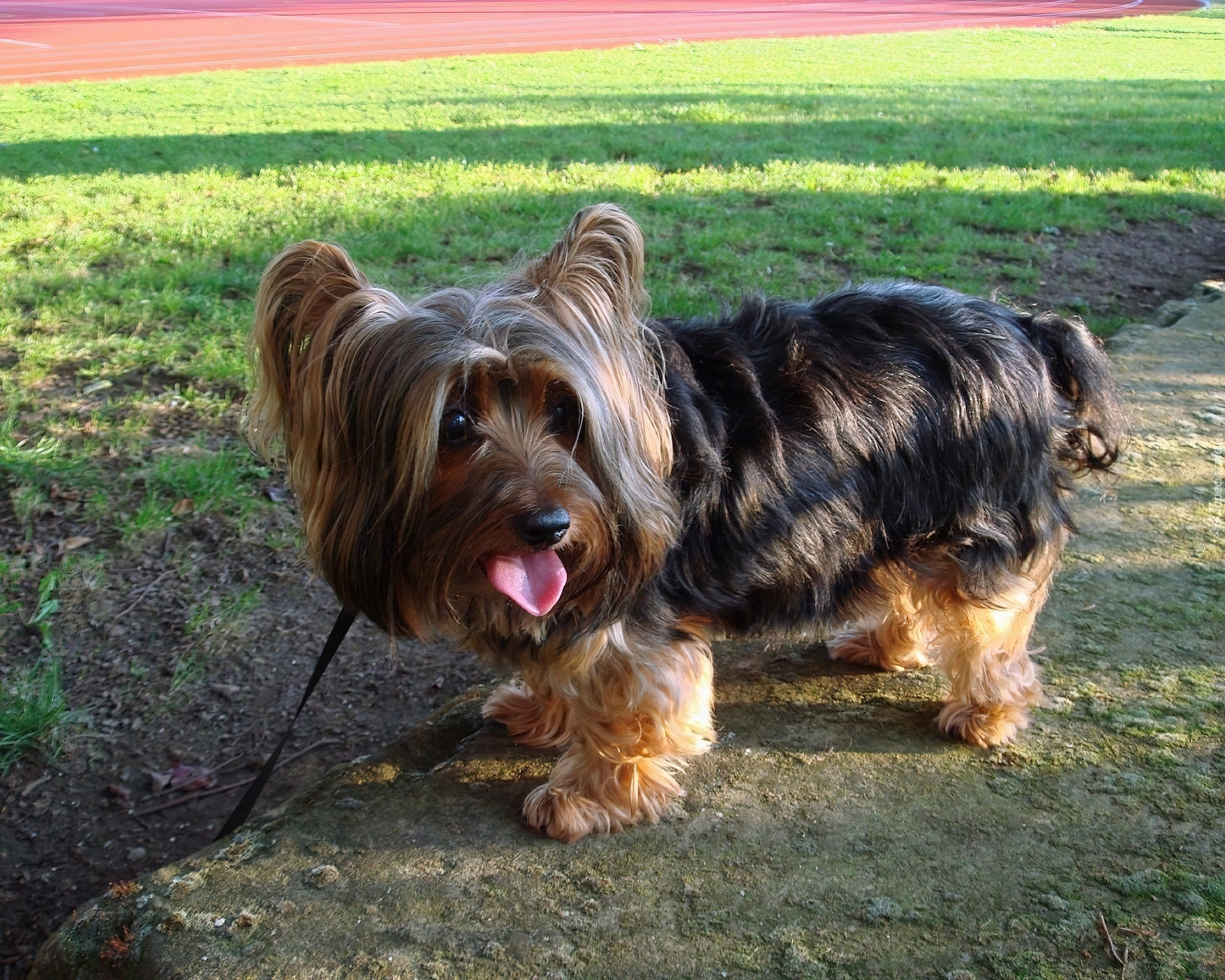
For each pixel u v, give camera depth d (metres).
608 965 0.65
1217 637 0.88
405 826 0.75
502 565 0.65
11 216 1.83
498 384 0.65
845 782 0.76
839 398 0.73
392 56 4.89
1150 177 2.38
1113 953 0.65
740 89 3.65
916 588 0.80
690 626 0.74
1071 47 5.95
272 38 5.62
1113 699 0.82
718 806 0.75
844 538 0.74
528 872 0.71
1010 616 0.79
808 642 0.92
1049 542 0.81
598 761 0.75
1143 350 1.41
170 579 1.05
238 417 1.23
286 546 1.09
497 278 0.70
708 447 0.70
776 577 0.74
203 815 0.87
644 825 0.74
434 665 0.99
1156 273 1.78
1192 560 0.97
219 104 3.14
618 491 0.66
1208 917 0.66
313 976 0.65
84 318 1.45
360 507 0.67
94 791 0.89
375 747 0.91
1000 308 0.81
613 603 0.69
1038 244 1.87
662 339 0.73
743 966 0.65
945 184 2.20
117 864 0.84
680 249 1.71
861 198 2.04
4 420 1.21
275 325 0.67
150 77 3.91
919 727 0.82
